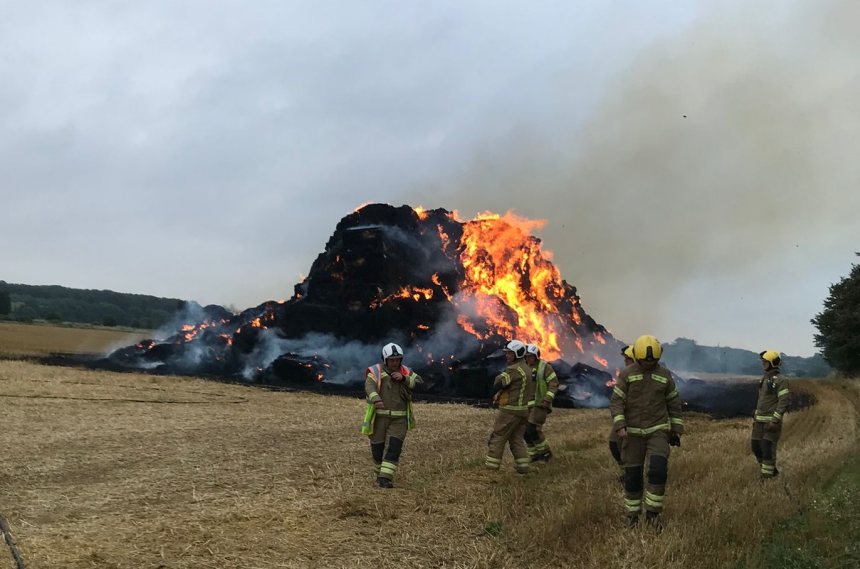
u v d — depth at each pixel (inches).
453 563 263.9
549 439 669.3
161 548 257.8
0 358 1620.3
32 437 537.6
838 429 713.0
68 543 257.3
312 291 1749.5
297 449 535.2
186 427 639.1
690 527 288.0
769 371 446.3
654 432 322.0
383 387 413.1
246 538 278.2
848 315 1948.8
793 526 301.3
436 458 513.3
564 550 281.1
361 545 278.5
